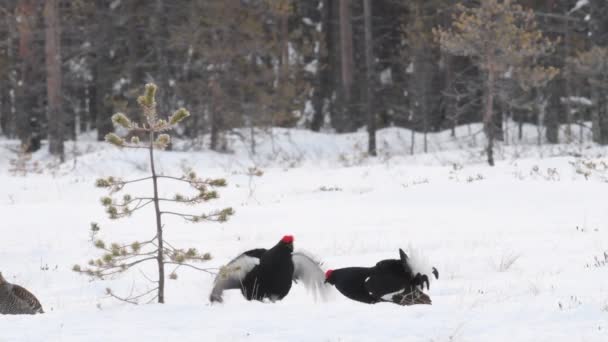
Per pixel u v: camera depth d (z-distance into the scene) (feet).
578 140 434.30
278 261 83.15
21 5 447.42
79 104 591.37
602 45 397.19
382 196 226.79
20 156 351.25
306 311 75.61
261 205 220.64
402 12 577.43
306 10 614.75
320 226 179.32
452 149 438.81
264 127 424.46
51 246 157.99
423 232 164.55
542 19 484.33
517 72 312.91
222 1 397.60
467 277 111.75
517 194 216.95
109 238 167.73
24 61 457.27
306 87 440.04
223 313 75.66
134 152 373.40
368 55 430.61
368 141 465.88
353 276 84.69
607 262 114.62
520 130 477.36
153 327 69.72
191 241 162.40
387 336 64.28
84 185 278.87
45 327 69.82
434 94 526.57
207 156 391.65
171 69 475.72
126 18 481.46
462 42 306.76
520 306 74.95
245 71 431.84
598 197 205.05
